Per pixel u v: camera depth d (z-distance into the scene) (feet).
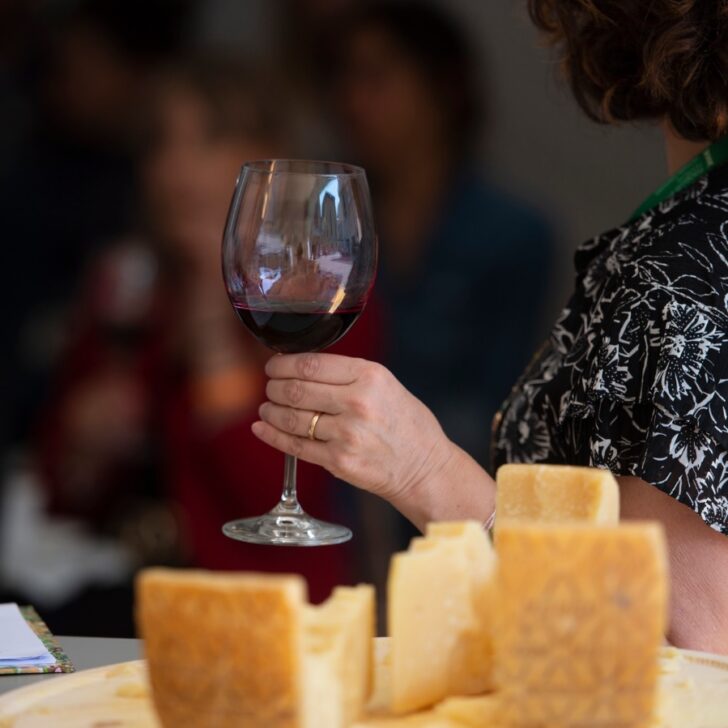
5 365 16.96
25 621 4.82
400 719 2.96
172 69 17.58
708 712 3.21
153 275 12.39
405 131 17.06
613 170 17.11
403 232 16.93
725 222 5.43
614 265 5.78
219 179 11.79
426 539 3.12
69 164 17.58
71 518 13.17
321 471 10.02
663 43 5.41
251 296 5.04
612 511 3.23
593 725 2.58
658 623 2.54
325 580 10.05
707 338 5.14
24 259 17.07
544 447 5.83
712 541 5.04
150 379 12.59
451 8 17.15
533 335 16.97
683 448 5.00
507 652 2.60
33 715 3.19
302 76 17.19
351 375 5.34
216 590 2.46
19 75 17.76
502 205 17.08
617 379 5.24
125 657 4.48
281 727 2.47
